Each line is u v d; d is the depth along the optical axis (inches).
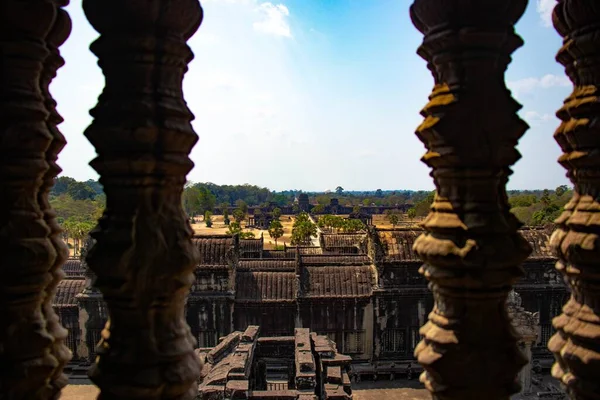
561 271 293.7
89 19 227.8
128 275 218.2
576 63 274.7
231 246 1462.8
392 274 1457.9
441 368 234.1
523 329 1083.9
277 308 1444.4
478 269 227.0
